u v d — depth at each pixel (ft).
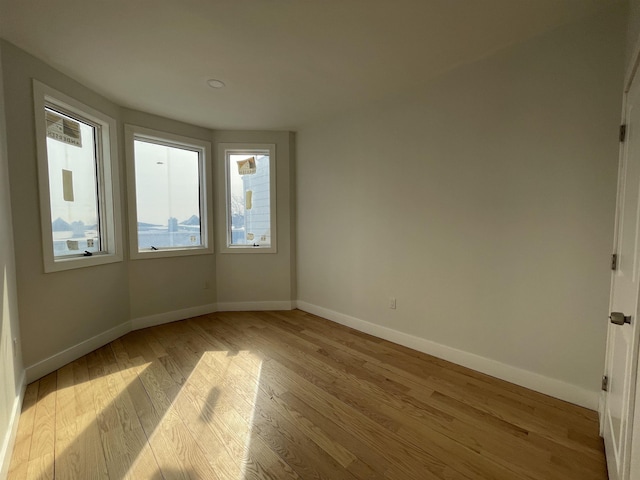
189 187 12.27
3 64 6.55
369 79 8.34
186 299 12.06
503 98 7.04
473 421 5.82
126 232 10.41
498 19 5.95
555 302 6.52
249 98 9.54
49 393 6.72
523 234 6.89
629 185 4.65
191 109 10.35
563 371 6.48
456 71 7.80
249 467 4.73
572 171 6.20
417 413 6.07
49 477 4.55
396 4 5.51
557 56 6.26
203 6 5.54
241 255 12.97
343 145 10.85
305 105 10.13
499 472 4.66
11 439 5.08
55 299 7.84
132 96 9.34
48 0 5.33
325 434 5.46
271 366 8.04
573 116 6.14
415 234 8.91
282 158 12.73
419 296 8.91
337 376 7.52
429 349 8.73
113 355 8.70
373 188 9.98
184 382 7.22
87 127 9.18
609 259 5.86
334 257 11.52
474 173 7.60
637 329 3.44
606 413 5.20
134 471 4.65
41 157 7.38
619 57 5.59
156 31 6.26
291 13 5.74
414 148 8.80
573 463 4.83
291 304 13.19
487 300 7.52
